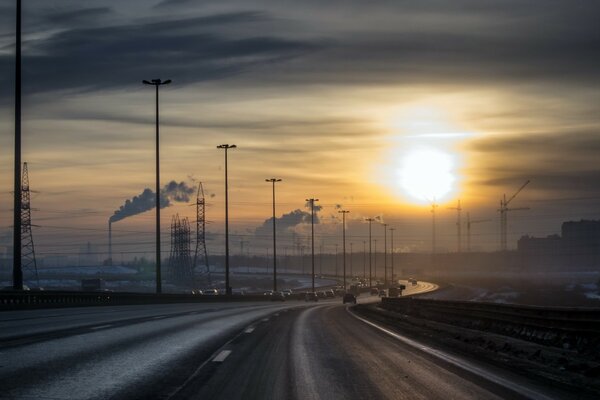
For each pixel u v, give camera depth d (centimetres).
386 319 6203
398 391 1900
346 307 10681
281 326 4694
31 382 1881
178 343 3125
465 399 1784
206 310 7519
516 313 3947
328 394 1839
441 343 3403
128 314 5694
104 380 1956
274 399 1750
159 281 11006
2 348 2655
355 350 3009
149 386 1886
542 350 3002
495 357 2706
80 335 3309
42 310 6262
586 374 2225
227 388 1902
